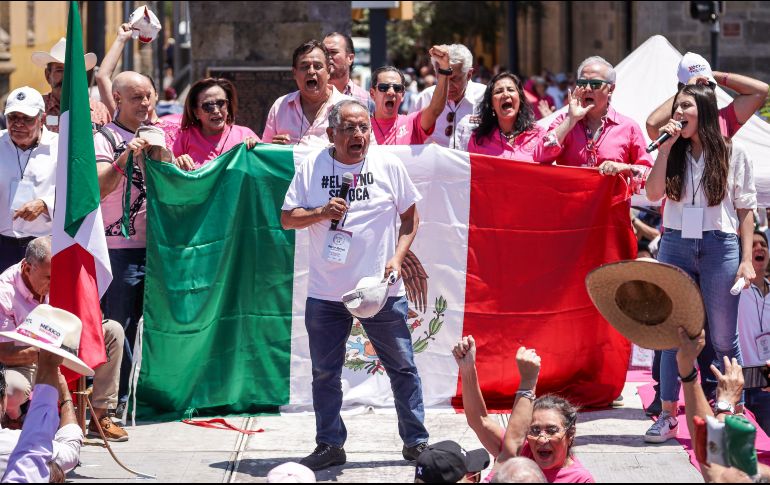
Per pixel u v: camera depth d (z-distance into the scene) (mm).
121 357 8680
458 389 9539
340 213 7672
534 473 5840
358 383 9555
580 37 45062
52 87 10562
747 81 9406
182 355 9156
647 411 9352
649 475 7887
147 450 8414
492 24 49875
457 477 6477
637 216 14531
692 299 6391
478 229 9477
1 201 9477
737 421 5980
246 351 9398
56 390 6973
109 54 10625
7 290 8172
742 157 8688
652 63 12250
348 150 7816
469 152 9953
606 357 9594
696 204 8672
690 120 8531
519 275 9531
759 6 29750
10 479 6715
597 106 9578
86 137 8234
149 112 9406
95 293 8219
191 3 20266
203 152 9797
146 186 9039
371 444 8578
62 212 8211
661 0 30203
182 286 9109
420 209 9461
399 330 7965
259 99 18250
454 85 10211
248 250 9336
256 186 9312
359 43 45000
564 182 9484
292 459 8227
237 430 8945
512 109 9781
